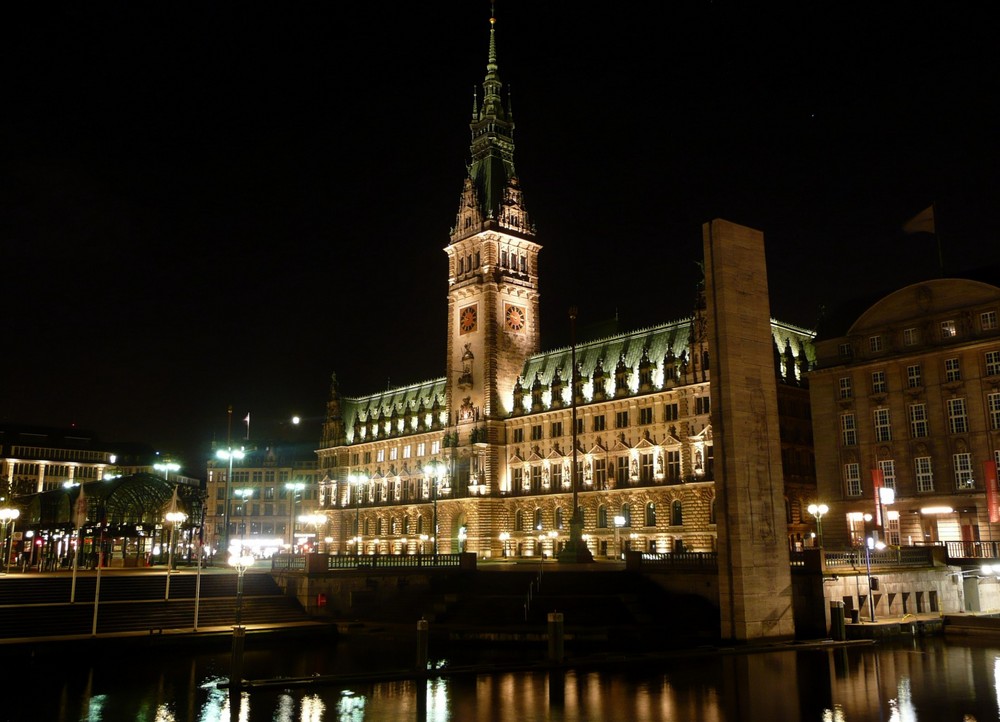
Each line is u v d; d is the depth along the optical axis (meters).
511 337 136.50
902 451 85.94
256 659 53.25
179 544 118.00
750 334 59.09
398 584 77.81
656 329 119.69
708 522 102.38
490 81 146.88
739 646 52.78
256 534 186.75
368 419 169.62
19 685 44.19
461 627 62.03
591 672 45.12
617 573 70.38
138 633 59.84
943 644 55.41
